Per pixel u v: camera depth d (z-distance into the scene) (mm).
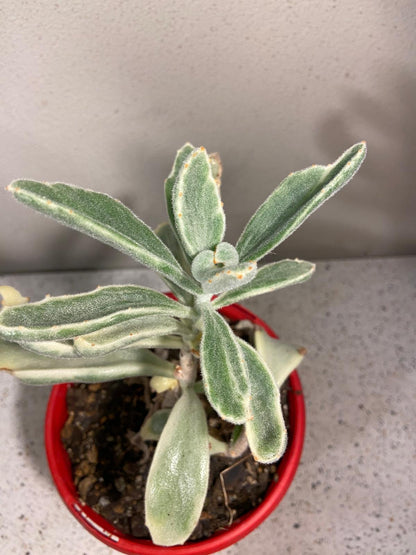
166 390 219
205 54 206
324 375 293
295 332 307
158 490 170
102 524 209
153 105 225
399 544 251
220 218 148
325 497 263
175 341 186
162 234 205
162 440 179
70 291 317
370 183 266
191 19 193
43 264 315
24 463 272
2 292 185
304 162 257
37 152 242
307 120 235
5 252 301
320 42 203
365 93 222
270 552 251
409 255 328
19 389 291
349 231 303
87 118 228
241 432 192
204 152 135
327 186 133
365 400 286
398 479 266
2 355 183
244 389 137
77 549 252
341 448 274
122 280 321
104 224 128
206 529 210
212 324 153
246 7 190
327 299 317
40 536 254
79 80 212
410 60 208
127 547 203
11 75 208
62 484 212
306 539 254
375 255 328
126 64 208
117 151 245
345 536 254
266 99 226
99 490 218
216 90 221
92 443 227
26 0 183
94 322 131
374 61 209
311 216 289
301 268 165
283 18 194
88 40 198
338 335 305
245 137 243
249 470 219
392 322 309
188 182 138
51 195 131
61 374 185
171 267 142
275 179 266
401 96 222
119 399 236
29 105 220
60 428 229
